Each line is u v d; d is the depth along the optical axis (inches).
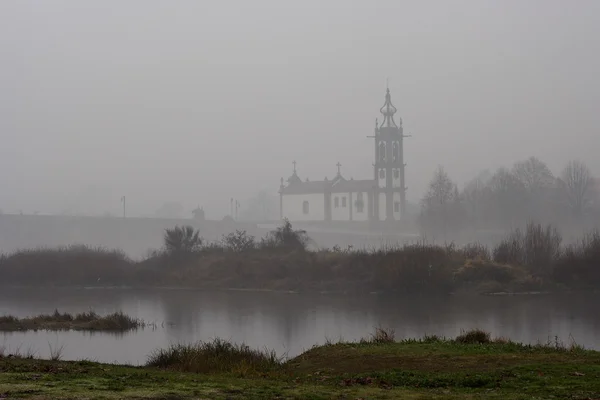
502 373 1232.8
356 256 5073.8
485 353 1464.1
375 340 1788.9
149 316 3614.7
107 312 3794.3
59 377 1106.7
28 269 5324.8
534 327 3090.6
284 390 1069.1
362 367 1406.3
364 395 1036.5
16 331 3002.0
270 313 3722.9
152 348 2549.2
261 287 4953.3
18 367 1242.0
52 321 3250.5
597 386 1084.5
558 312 3575.3
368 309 3821.4
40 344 2645.2
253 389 1064.2
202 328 3179.1
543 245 4813.0
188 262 5551.2
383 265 4768.7
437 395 1045.8
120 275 5354.3
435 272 4564.5
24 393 932.0
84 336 2886.3
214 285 5083.7
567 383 1117.7
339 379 1282.0
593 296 4207.7
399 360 1438.2
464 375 1234.6
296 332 3043.8
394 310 3762.3
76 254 5689.0
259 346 2615.7
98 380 1088.8
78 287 5191.9
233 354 1603.1
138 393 968.3
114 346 2613.2
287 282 4909.0
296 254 5334.6
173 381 1133.1
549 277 4635.8
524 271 4675.2
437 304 3983.8
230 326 3253.0
